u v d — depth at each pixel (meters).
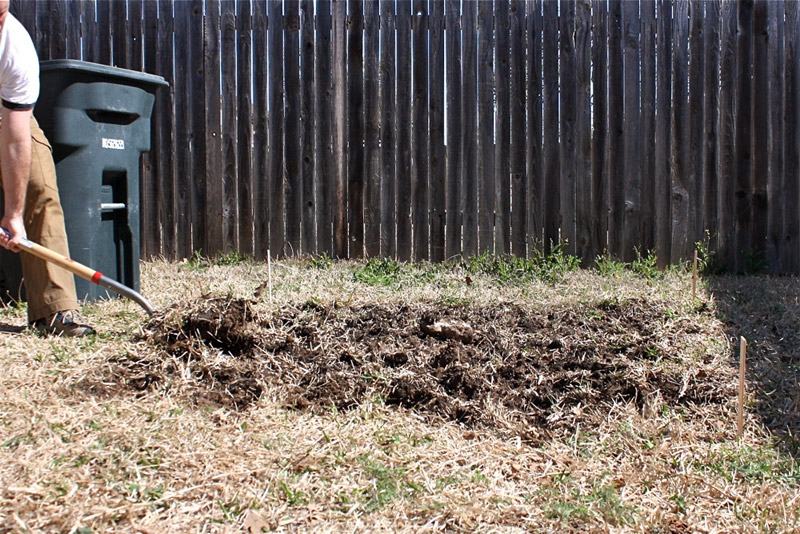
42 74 5.64
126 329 5.06
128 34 8.30
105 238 6.08
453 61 8.16
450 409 4.17
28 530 2.74
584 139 8.18
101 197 5.98
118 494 3.04
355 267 7.99
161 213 8.44
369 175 8.30
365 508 3.10
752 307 6.23
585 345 5.00
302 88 8.27
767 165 8.23
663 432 3.97
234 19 8.24
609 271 7.86
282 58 8.26
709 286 7.16
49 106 5.66
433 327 5.10
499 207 8.24
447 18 8.13
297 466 3.38
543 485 3.41
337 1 8.19
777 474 3.55
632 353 4.90
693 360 4.81
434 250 8.30
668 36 8.12
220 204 8.39
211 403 4.04
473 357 4.75
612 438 3.90
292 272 7.59
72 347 4.64
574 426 4.04
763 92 8.17
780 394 4.40
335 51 8.22
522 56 8.13
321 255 8.38
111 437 3.45
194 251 8.45
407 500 3.17
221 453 3.44
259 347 4.68
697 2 8.11
